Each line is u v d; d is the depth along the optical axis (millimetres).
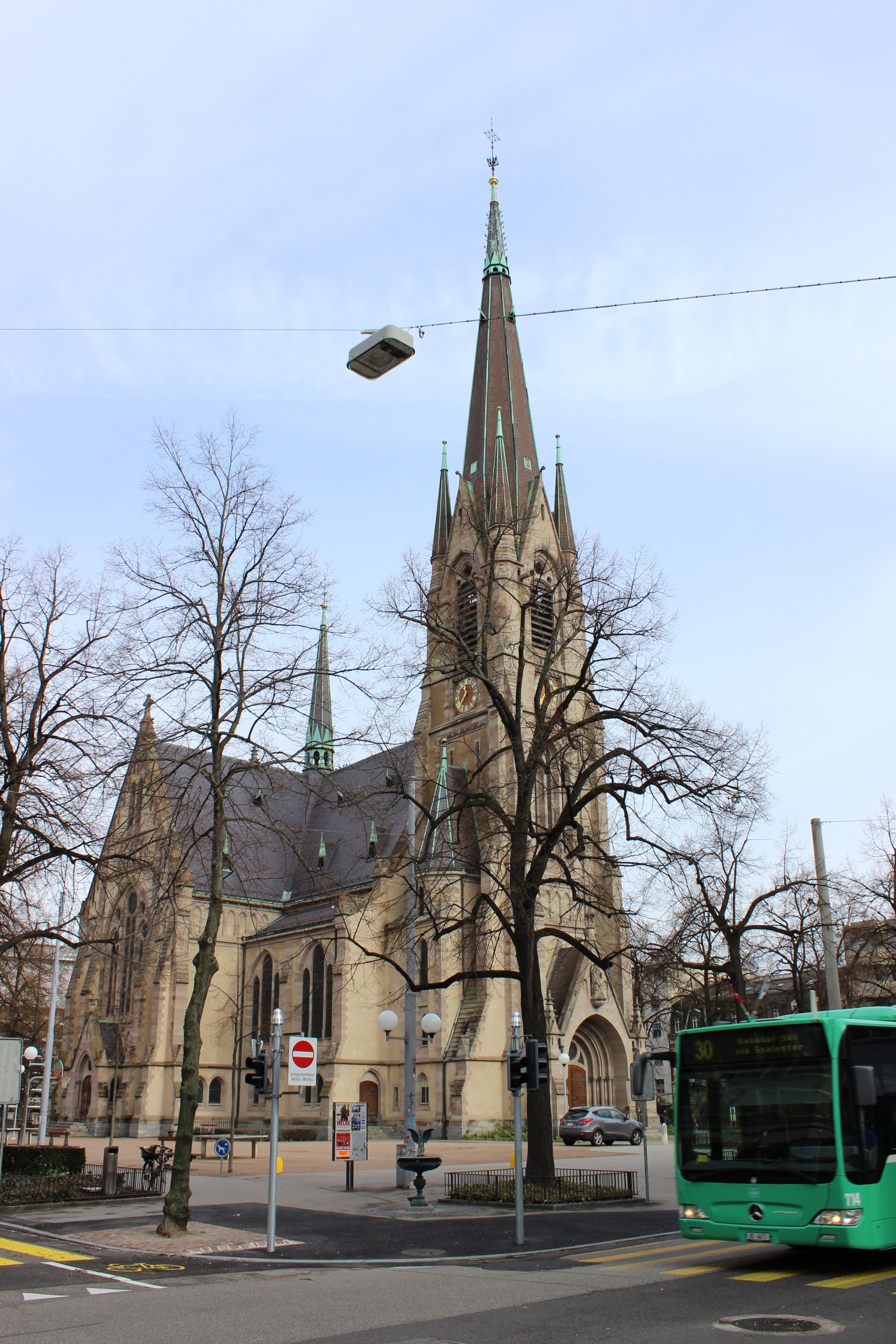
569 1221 27844
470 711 76875
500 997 67312
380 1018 37750
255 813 82312
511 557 75562
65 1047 83312
